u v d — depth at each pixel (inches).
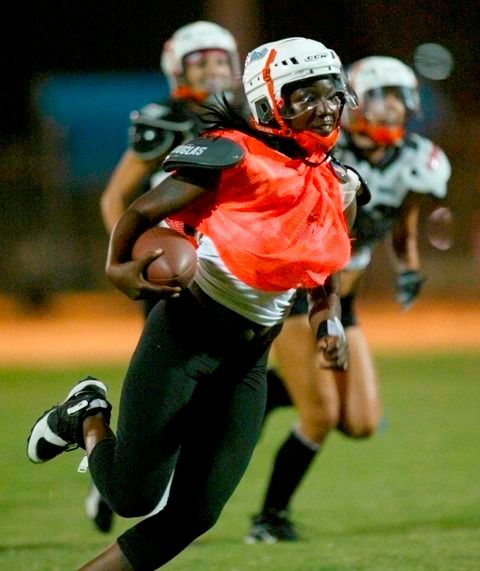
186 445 469.1
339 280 506.0
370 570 619.5
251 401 473.1
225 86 770.2
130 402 458.0
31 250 2669.8
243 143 450.9
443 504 829.8
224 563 649.6
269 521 728.3
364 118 746.8
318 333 492.1
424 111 2765.7
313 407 722.8
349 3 3198.8
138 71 3314.5
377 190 762.8
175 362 455.2
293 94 455.5
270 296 460.4
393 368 1723.7
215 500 466.6
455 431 1169.4
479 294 2716.5
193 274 440.1
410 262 808.9
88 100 2822.3
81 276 2716.5
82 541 726.5
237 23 2773.1
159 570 631.2
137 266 435.5
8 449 1079.0
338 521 781.9
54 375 1659.7
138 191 776.3
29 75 3159.5
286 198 449.7
